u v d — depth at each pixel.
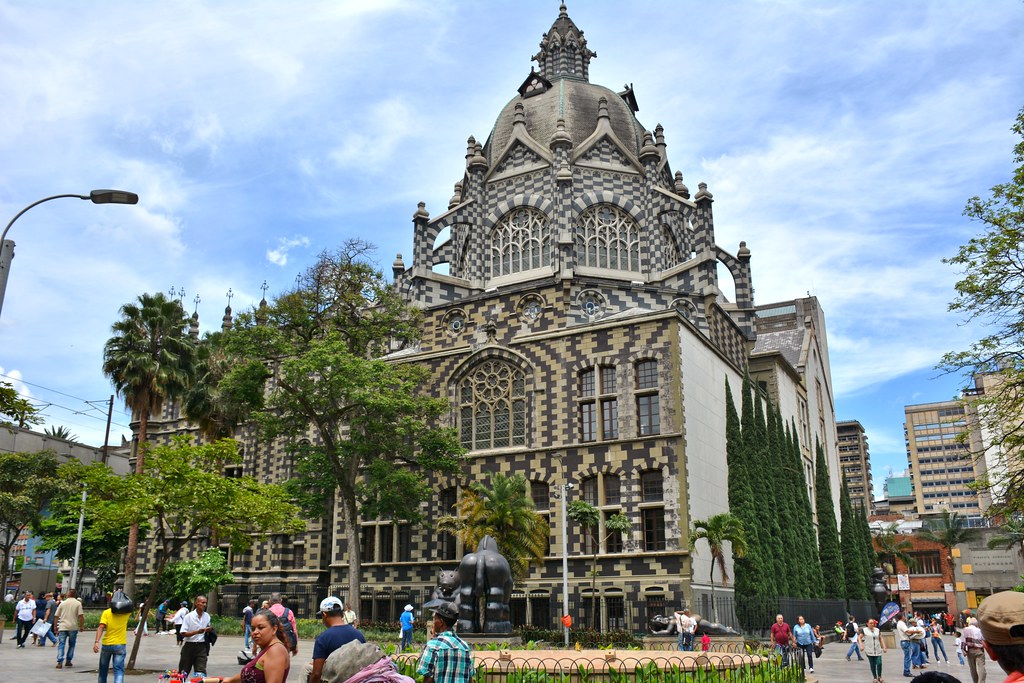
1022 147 27.09
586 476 46.56
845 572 73.38
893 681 29.39
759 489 52.34
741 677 17.69
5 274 19.27
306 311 49.94
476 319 54.66
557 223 57.50
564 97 67.31
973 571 109.06
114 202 20.91
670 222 65.50
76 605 26.83
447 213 62.34
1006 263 26.94
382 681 9.47
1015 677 4.77
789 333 80.88
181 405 63.44
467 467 50.53
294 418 48.59
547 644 38.72
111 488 27.97
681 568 42.22
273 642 9.79
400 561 51.31
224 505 27.17
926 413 190.62
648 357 46.62
